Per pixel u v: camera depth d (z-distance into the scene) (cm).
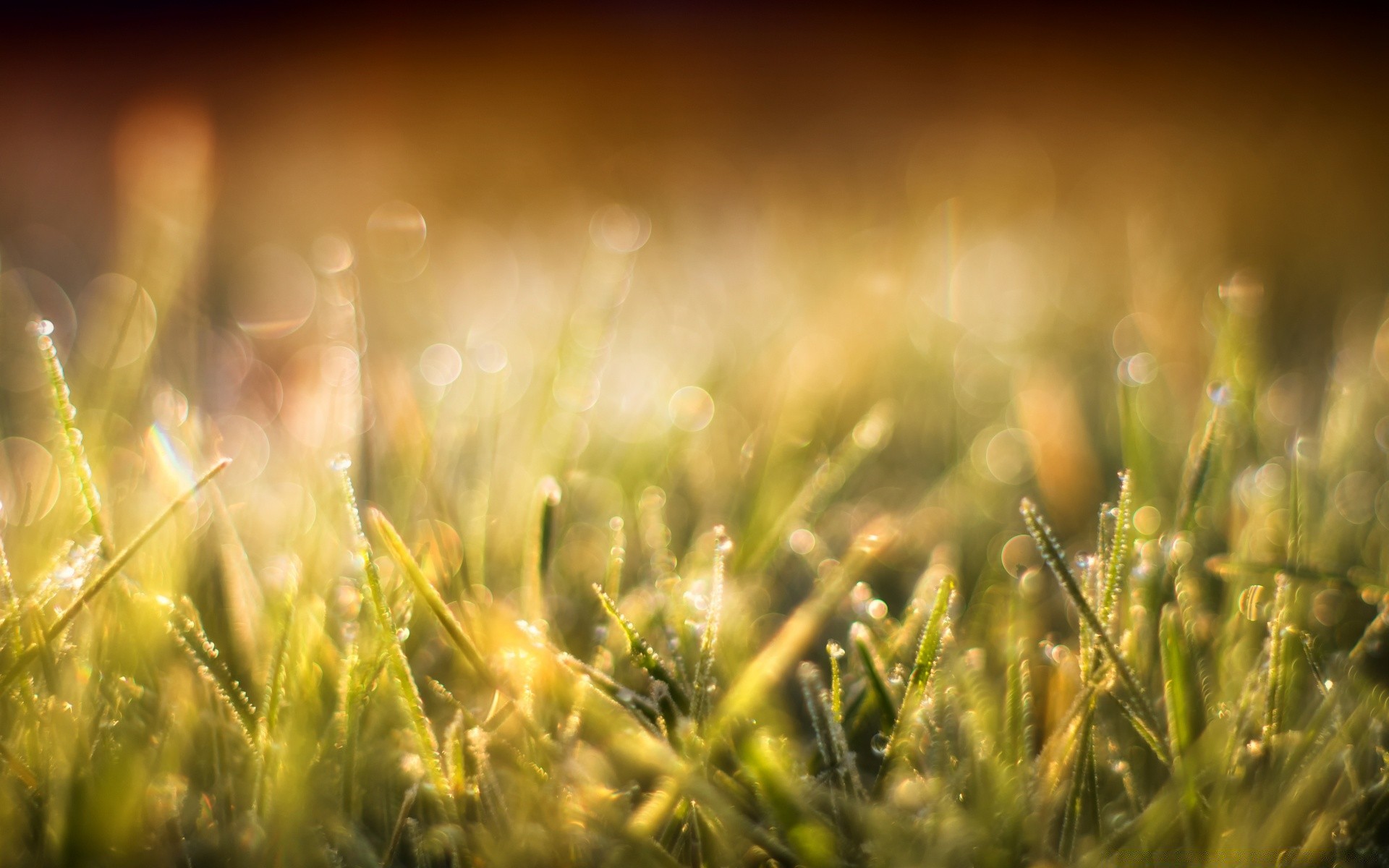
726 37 199
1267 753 28
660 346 57
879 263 64
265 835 27
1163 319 52
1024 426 43
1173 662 28
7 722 28
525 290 70
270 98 182
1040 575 35
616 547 32
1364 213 85
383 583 32
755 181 144
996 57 187
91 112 169
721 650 31
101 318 43
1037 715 30
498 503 36
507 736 29
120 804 27
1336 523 35
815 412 42
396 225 90
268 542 35
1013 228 94
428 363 50
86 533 31
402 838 28
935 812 27
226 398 52
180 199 37
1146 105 165
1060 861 27
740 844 28
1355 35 166
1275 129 140
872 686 29
